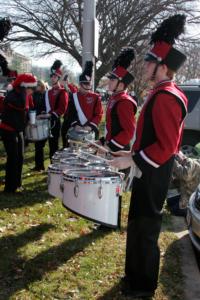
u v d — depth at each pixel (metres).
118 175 3.99
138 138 3.39
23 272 3.98
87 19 7.60
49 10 18.20
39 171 8.09
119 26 17.30
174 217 5.98
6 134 6.28
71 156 5.04
